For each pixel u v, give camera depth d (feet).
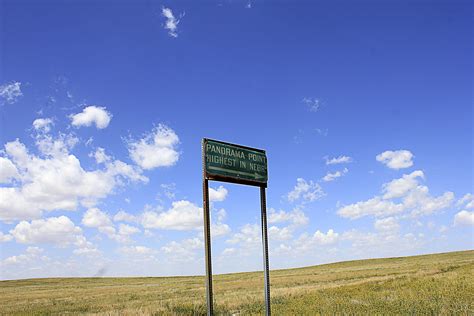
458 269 162.61
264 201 45.55
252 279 261.03
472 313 54.13
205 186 39.93
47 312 97.45
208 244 39.24
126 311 74.18
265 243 44.73
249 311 71.97
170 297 135.23
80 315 82.84
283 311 67.15
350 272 269.64
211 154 40.75
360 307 64.18
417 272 180.86
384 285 109.60
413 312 57.41
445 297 70.54
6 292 247.29
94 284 337.72
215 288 179.52
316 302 75.25
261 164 45.62
